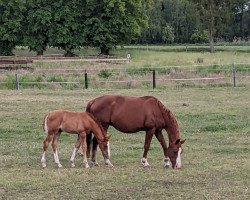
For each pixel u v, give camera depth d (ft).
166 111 42.80
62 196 34.73
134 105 42.98
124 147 51.90
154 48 282.56
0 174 40.60
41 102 81.30
